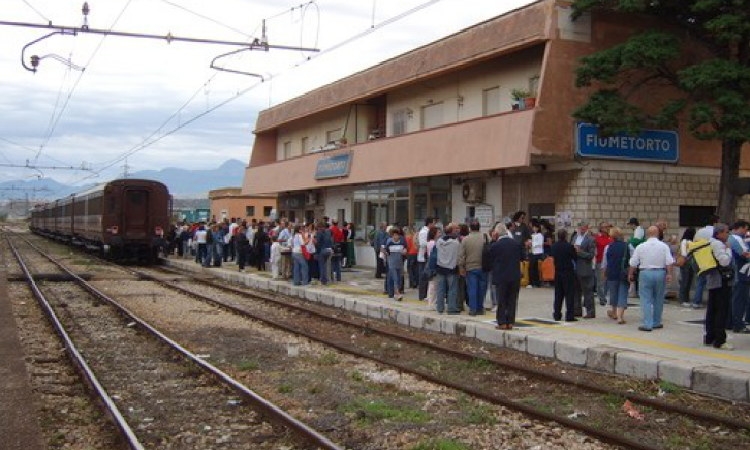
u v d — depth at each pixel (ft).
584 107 57.77
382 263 78.13
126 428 22.89
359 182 88.79
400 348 41.19
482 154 65.10
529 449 22.39
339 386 31.04
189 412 26.78
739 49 54.70
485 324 43.86
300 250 70.28
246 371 34.27
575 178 62.39
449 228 49.57
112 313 53.93
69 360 36.17
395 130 90.79
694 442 23.29
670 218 65.36
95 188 126.62
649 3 55.83
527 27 62.59
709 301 35.19
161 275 92.73
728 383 28.40
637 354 33.14
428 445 22.26
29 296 64.80
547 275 62.75
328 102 101.35
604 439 23.07
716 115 53.31
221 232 98.58
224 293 70.18
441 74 76.59
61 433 23.75
